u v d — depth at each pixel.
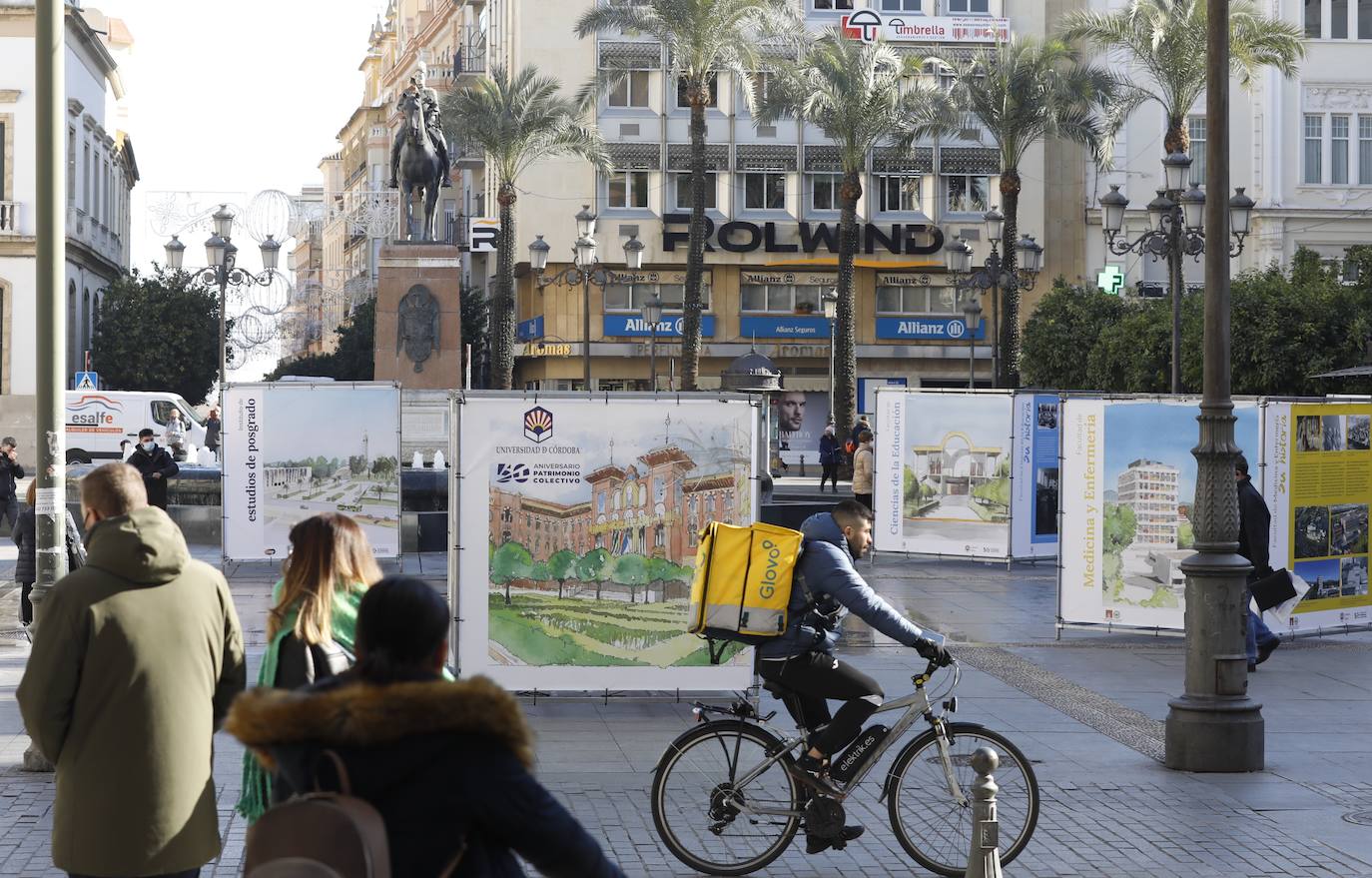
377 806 3.06
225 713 4.98
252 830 2.99
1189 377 38.44
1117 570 15.00
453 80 69.44
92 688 4.66
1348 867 7.41
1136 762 9.74
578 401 11.07
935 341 58.41
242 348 37.06
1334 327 35.72
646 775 9.23
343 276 93.50
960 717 11.18
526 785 3.13
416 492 24.39
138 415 41.66
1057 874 7.27
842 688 7.09
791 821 7.16
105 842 4.64
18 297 49.19
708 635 7.15
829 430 38.28
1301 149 55.97
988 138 57.66
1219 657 9.49
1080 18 44.94
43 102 9.12
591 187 56.44
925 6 57.75
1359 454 15.90
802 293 58.09
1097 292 46.25
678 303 57.62
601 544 11.12
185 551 4.88
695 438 11.14
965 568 22.69
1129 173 57.25
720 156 57.12
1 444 26.50
